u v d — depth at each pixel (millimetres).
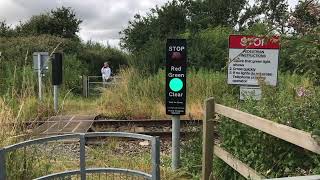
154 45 10852
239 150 2855
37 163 3215
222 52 10625
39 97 7273
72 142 4852
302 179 1217
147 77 8617
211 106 3164
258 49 3789
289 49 2439
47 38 17344
